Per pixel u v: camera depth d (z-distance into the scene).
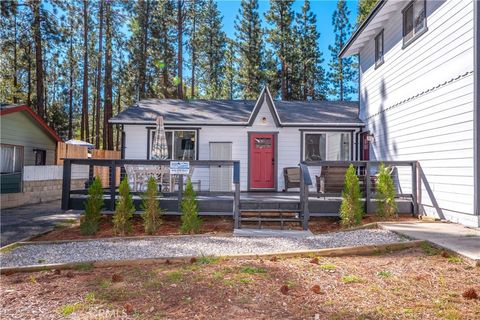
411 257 4.38
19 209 10.74
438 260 4.16
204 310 2.78
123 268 4.23
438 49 7.16
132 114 11.91
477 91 5.98
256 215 7.75
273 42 27.64
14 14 15.64
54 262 4.78
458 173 6.48
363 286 3.31
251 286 3.34
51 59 21.44
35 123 13.52
